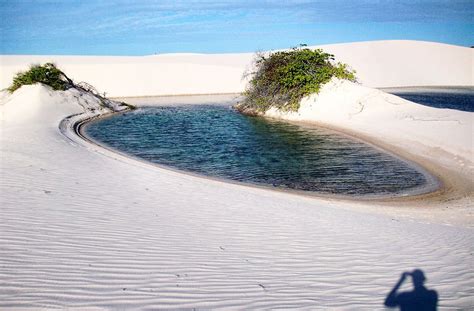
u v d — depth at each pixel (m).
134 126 23.84
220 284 4.79
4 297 4.01
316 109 26.48
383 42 63.47
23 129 18.91
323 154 16.75
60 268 4.82
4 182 8.65
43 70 29.89
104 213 7.25
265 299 4.46
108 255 5.36
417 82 50.91
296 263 5.68
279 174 13.74
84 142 17.36
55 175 9.84
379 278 5.23
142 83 46.44
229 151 17.33
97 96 32.06
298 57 29.14
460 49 60.16
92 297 4.18
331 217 8.42
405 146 17.58
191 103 36.31
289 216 8.22
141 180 10.49
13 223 6.18
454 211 9.95
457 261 5.98
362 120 23.30
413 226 8.16
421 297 4.65
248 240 6.56
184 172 13.65
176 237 6.38
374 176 13.55
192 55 74.69
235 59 66.62
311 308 4.28
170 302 4.24
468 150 15.66
